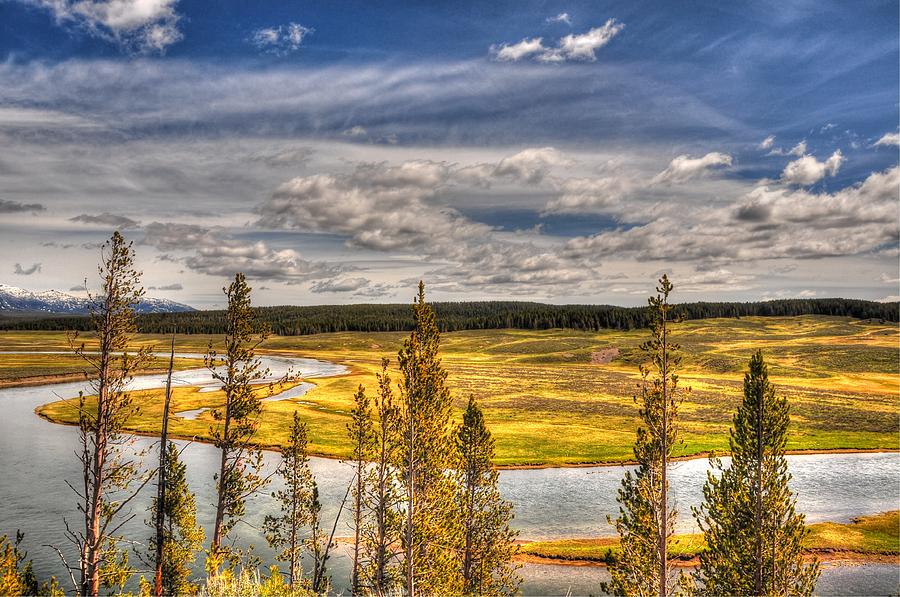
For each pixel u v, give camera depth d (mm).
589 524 44344
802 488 54562
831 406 92062
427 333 25359
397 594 24562
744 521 22922
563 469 60406
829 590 34094
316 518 34688
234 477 28078
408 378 25016
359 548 37312
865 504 49781
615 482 55625
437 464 25641
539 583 34969
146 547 36031
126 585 29344
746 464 23078
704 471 58688
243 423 28406
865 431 78000
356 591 29531
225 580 17562
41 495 47062
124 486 23031
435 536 25422
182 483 30016
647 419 22781
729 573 22688
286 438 69688
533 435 73750
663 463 22422
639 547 24797
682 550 37625
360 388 31422
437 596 24891
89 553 21547
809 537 40656
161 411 85688
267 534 40969
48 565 34406
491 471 31844
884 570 36594
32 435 69938
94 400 94438
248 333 28266
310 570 35719
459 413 88312
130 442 23578
